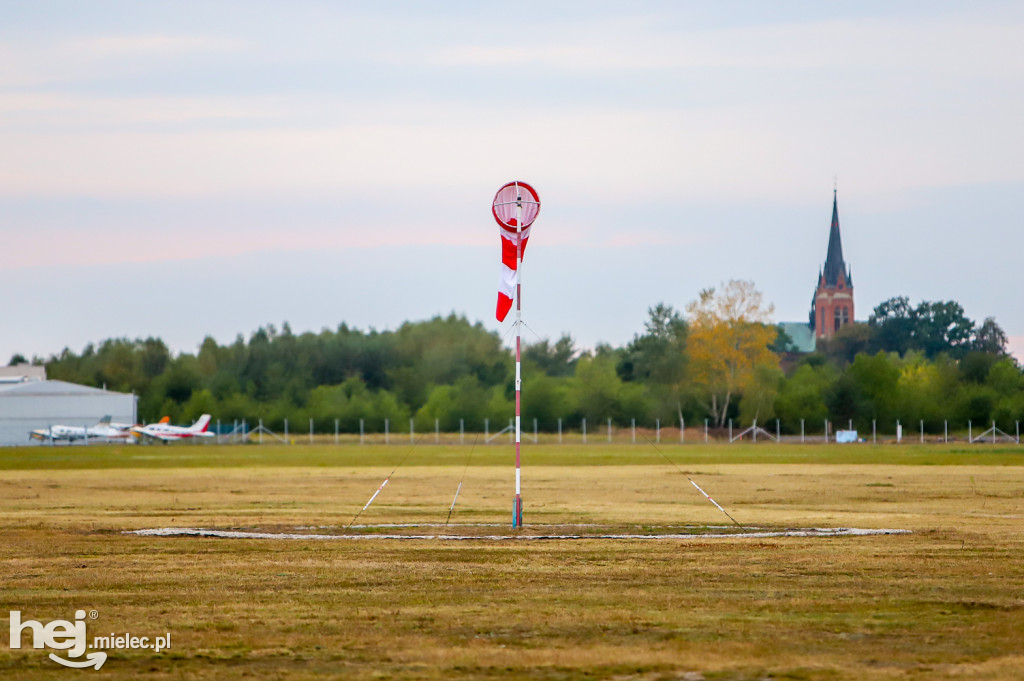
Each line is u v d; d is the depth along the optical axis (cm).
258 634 4009
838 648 3756
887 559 5853
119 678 3444
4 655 3728
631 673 3462
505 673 3462
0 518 8662
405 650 3762
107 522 8275
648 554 6153
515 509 7712
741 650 3734
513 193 7850
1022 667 3497
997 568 5491
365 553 6259
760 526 7744
